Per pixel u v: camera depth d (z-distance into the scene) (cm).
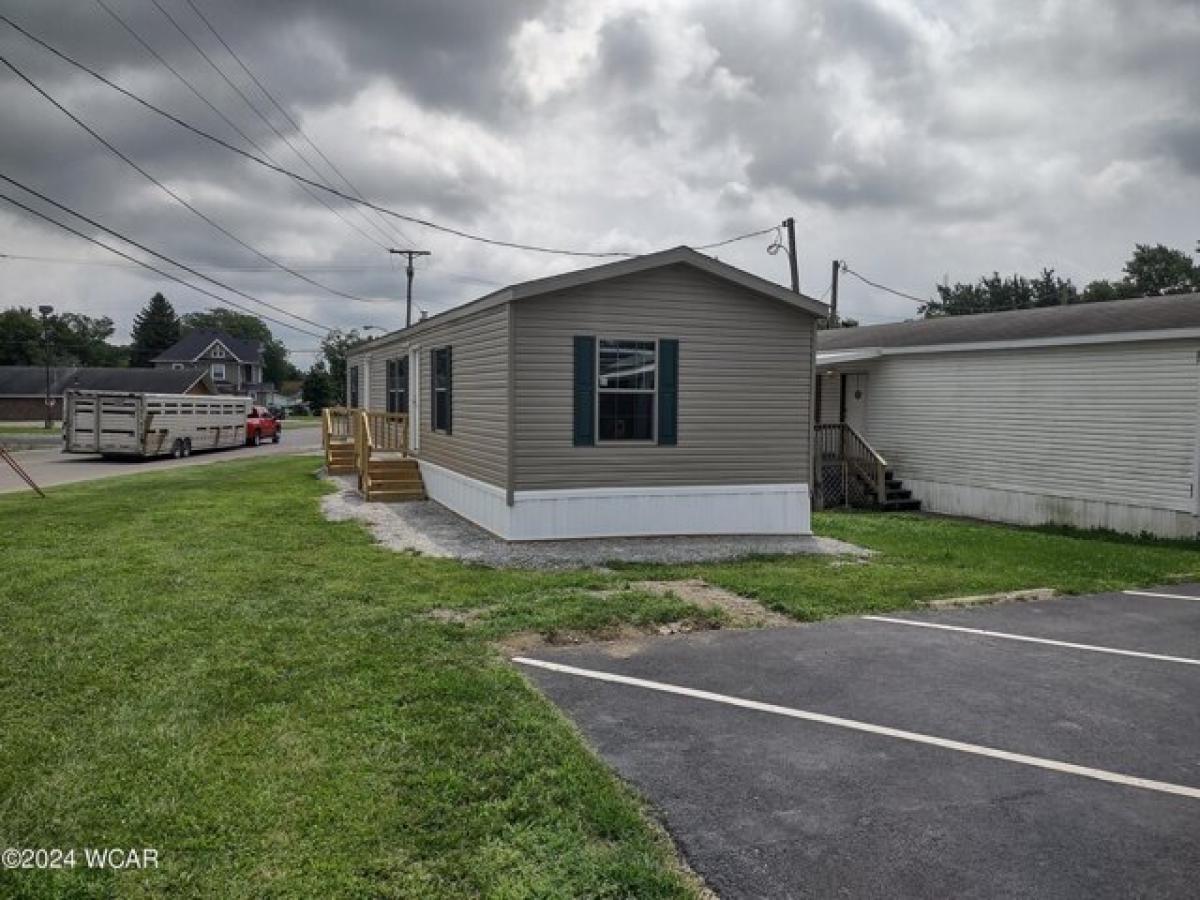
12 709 466
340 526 1166
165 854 325
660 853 340
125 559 889
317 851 329
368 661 558
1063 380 1473
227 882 307
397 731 444
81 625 629
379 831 344
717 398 1158
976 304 5253
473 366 1210
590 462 1098
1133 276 5512
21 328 8781
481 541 1077
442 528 1175
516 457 1063
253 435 3488
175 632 614
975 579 897
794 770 422
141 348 9375
